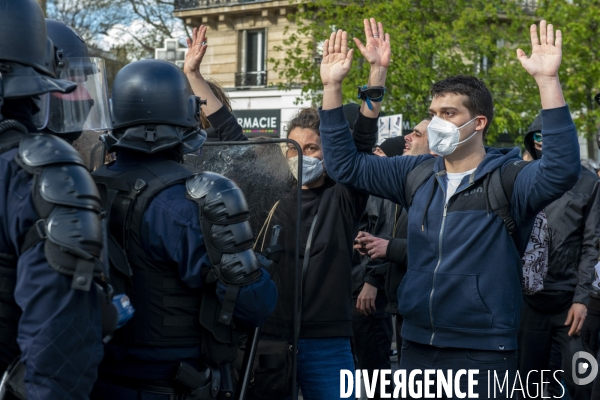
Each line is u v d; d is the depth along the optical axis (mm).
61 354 1963
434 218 3250
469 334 3162
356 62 19062
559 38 3086
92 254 2012
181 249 2480
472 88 3240
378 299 5180
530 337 4926
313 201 3752
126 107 2596
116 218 2502
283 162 3094
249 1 25172
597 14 18297
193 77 3871
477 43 18312
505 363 3154
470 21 18609
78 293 2002
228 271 2473
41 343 1951
